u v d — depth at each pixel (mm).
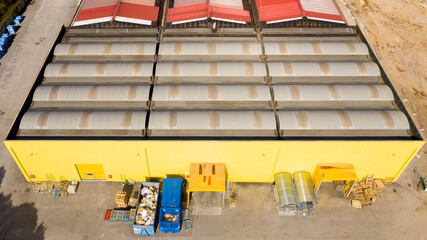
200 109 41562
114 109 41250
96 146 37562
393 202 41156
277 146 37656
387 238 37500
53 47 49156
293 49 48906
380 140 37562
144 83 44531
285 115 40219
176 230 37125
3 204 39875
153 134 38750
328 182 43375
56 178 42344
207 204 40312
